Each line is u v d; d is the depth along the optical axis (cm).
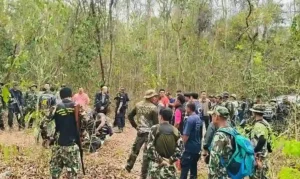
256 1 2498
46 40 1062
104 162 1152
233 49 3350
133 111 979
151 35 3528
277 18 2375
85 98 1545
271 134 708
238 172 549
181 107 1084
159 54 3262
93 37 2483
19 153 1051
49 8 1027
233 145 554
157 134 661
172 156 661
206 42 3441
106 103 1752
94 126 1288
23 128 1609
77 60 2359
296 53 1352
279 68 1596
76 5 2266
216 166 553
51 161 763
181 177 883
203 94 1530
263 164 703
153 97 965
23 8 1016
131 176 998
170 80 3325
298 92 1140
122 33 3475
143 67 3102
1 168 934
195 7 3372
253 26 2470
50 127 766
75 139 757
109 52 2897
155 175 659
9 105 1677
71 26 2194
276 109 1356
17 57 570
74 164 757
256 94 1653
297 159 523
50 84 1460
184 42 3394
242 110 1622
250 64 2102
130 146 1493
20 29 911
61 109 746
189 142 876
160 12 3183
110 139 1583
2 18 821
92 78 2500
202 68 3216
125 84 3006
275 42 1736
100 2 2577
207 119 1506
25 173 912
